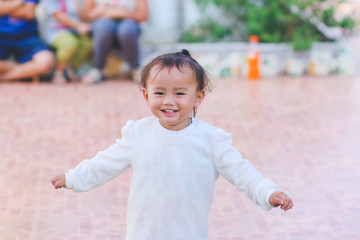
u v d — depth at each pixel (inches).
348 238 149.9
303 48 337.4
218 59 335.3
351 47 351.3
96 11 307.0
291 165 200.2
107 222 154.6
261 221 158.4
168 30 344.5
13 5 290.5
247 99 285.0
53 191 172.6
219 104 273.9
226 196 173.5
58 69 304.8
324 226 156.3
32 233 146.9
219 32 345.4
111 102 271.1
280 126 243.6
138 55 311.1
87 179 100.7
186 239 98.6
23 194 169.8
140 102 272.7
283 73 347.3
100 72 310.8
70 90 291.3
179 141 97.9
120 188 176.6
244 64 336.5
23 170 187.8
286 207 92.2
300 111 266.8
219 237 148.8
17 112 250.1
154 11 341.4
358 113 266.1
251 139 225.8
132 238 99.5
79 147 210.5
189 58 97.2
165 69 93.6
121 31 301.7
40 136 220.8
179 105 94.4
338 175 192.4
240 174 99.3
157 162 97.7
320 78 339.0
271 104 277.3
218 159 99.8
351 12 352.8
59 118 243.8
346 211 165.8
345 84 323.9
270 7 340.5
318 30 355.3
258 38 348.2
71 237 145.6
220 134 100.0
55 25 304.8
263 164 200.4
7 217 154.9
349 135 234.8
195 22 351.9
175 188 97.1
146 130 100.0
